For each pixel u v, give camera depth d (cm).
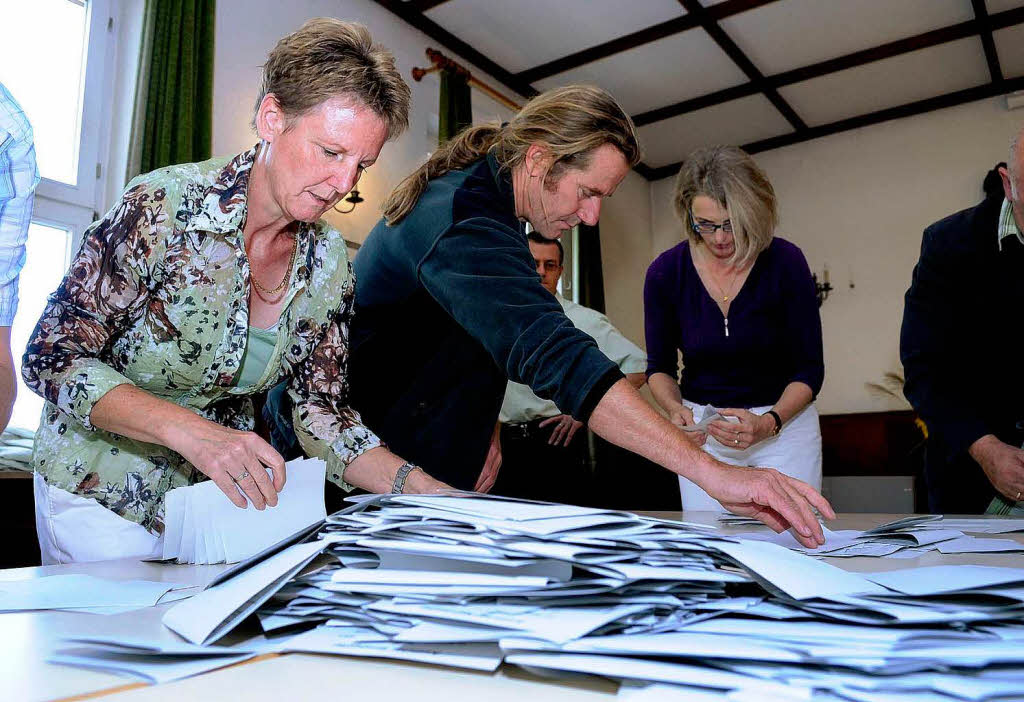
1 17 324
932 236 190
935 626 40
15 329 312
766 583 45
